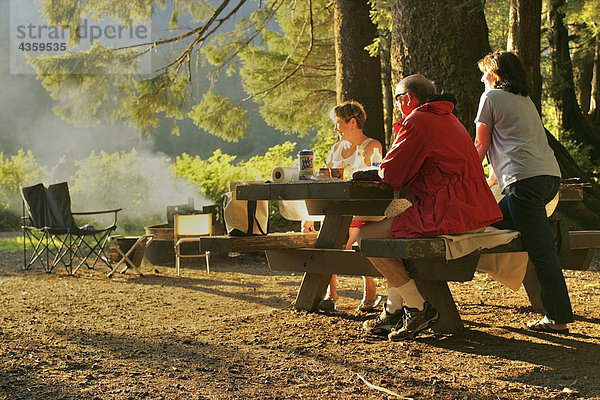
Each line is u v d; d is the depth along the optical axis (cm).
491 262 496
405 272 427
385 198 423
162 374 357
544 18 1875
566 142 1482
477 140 454
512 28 943
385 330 450
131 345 426
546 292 449
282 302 599
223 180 1427
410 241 374
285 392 327
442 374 359
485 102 450
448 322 454
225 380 346
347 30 1201
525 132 441
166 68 1520
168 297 643
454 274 427
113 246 827
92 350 411
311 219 557
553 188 445
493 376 355
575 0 1372
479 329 466
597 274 732
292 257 538
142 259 848
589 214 1059
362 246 395
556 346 418
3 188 1944
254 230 519
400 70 962
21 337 451
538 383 343
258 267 888
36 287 726
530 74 940
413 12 945
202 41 1506
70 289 707
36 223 864
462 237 395
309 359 389
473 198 399
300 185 437
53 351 408
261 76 1877
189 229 832
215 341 435
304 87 1922
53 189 843
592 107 1903
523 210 442
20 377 350
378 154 533
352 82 1201
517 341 431
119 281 771
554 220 489
